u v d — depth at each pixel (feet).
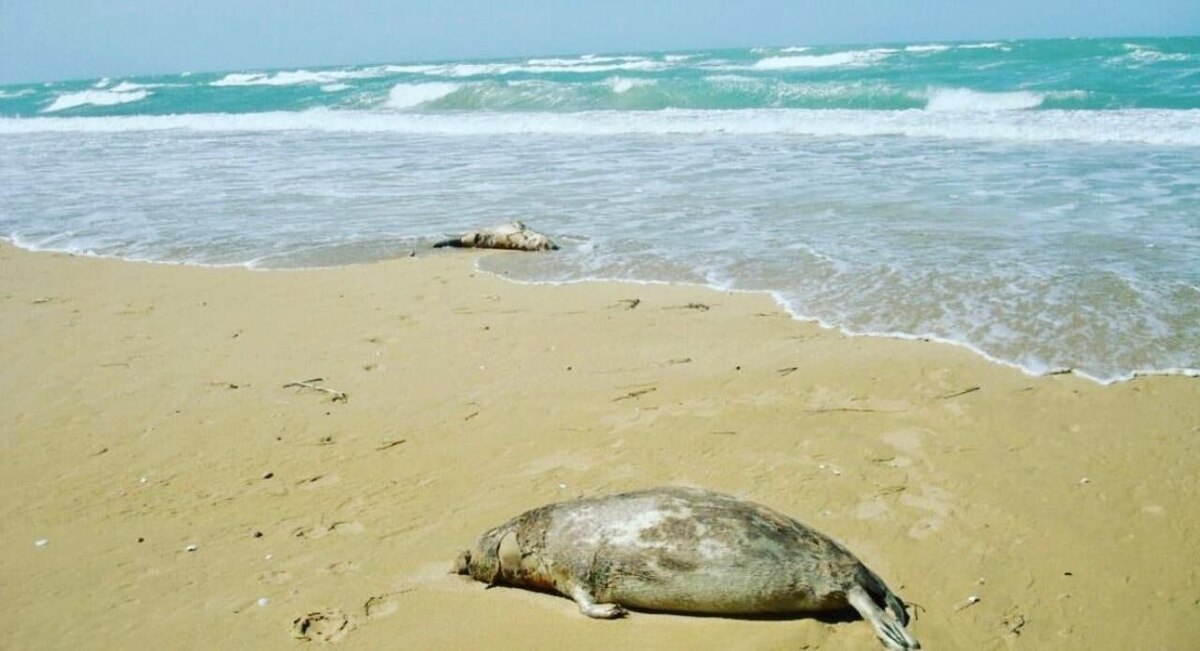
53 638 12.58
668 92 82.28
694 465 17.02
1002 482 15.88
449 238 35.94
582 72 123.24
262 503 16.30
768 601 12.50
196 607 13.14
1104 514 14.74
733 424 18.62
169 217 42.27
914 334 22.82
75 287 31.27
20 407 21.02
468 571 14.16
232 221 40.91
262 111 107.24
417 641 12.28
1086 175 40.86
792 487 15.99
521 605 13.39
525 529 13.99
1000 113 60.95
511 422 19.30
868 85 73.82
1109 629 12.01
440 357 23.32
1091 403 18.67
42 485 17.20
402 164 56.08
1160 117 55.01
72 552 14.80
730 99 79.15
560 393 20.62
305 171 54.75
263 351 24.30
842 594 12.34
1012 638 11.87
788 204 38.42
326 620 12.75
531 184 47.01
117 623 12.84
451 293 28.91
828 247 31.14
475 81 103.14
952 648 11.67
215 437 19.08
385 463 17.76
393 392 21.20
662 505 13.60
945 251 29.66
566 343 23.82
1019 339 21.99
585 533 13.55
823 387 20.11
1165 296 24.09
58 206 46.01
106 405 20.97
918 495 15.57
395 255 34.01
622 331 24.47
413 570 14.07
